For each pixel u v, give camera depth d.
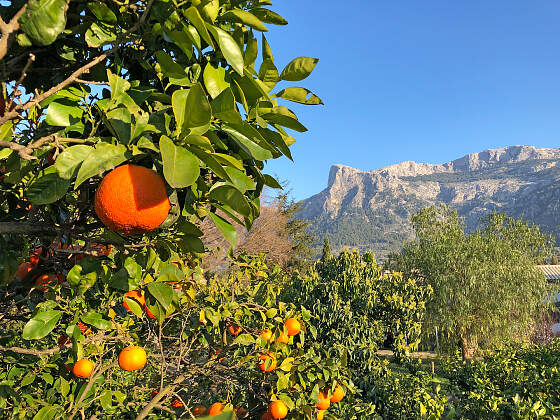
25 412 2.11
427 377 7.03
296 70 1.26
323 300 9.12
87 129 1.13
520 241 18.39
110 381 2.82
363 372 7.59
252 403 3.04
